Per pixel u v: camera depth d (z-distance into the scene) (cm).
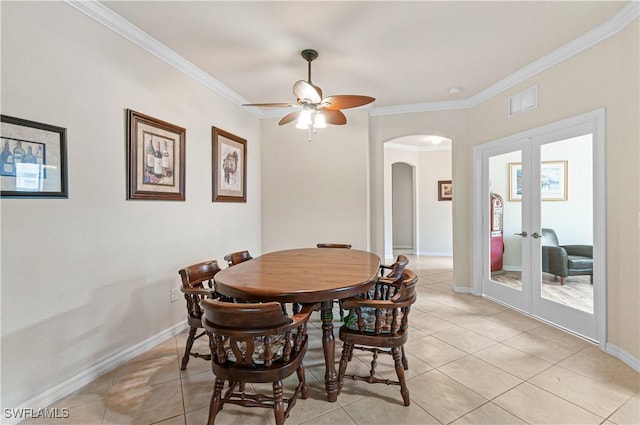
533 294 318
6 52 164
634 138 216
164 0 204
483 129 379
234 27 236
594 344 253
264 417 169
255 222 436
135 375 212
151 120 256
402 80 339
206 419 167
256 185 439
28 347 173
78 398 186
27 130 173
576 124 264
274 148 446
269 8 214
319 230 432
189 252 304
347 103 258
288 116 304
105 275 218
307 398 184
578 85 261
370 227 438
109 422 165
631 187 219
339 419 166
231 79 334
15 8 167
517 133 327
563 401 179
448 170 725
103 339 216
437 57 287
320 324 309
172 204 282
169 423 164
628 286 222
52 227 185
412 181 772
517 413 170
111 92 223
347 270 207
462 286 416
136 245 244
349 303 177
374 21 230
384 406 177
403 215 813
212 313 139
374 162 444
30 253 175
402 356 213
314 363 230
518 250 339
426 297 392
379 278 231
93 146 210
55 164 187
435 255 736
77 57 199
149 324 256
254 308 133
